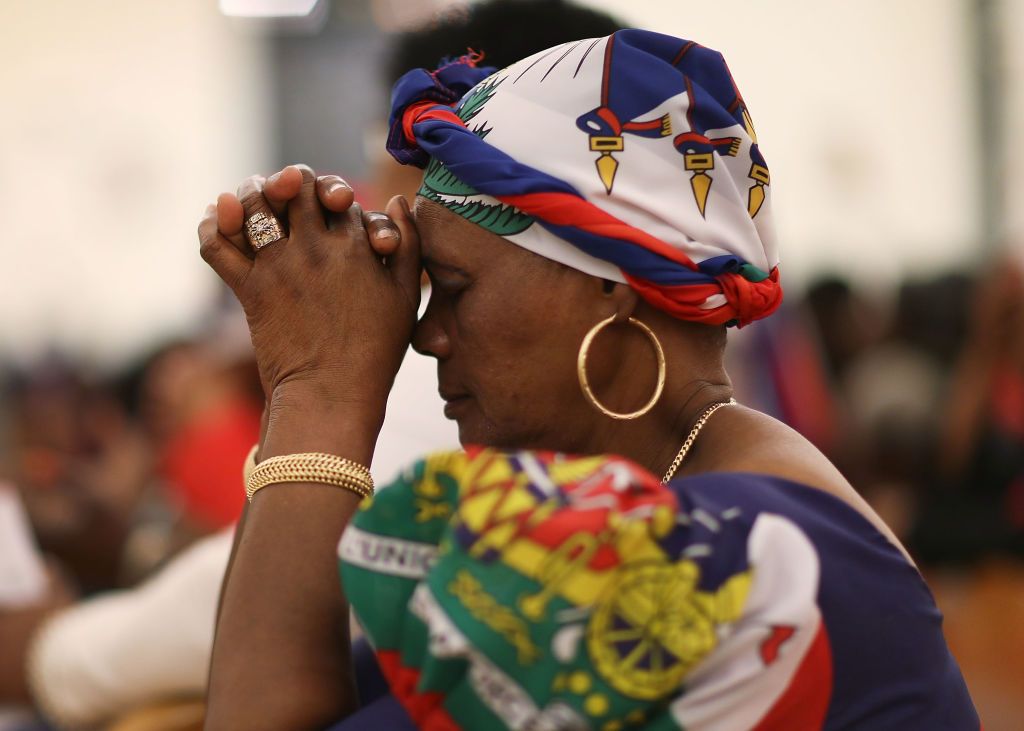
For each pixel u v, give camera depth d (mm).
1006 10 11328
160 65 11297
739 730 1416
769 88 11297
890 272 11266
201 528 4547
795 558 1455
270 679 1591
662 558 1369
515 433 1792
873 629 1513
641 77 1712
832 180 11289
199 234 1896
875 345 7039
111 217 11273
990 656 5191
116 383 6938
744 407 1784
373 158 2871
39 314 11039
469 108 1808
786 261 11227
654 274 1691
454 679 1396
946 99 11344
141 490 6000
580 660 1342
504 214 1728
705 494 1479
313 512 1700
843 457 6574
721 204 1755
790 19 11172
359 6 11227
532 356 1748
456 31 2611
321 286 1833
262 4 11211
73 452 6430
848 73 11297
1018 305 5977
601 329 1731
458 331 1816
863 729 1497
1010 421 5949
